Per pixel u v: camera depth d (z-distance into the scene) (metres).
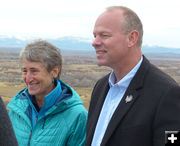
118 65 2.28
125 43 2.19
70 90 2.86
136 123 2.01
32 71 2.62
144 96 2.07
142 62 2.26
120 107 2.15
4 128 1.16
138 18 2.25
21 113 2.76
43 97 2.82
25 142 2.68
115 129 2.10
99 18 2.25
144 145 1.98
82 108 2.78
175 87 1.98
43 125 2.68
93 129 2.44
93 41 2.27
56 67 2.73
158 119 1.93
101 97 2.54
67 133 2.65
